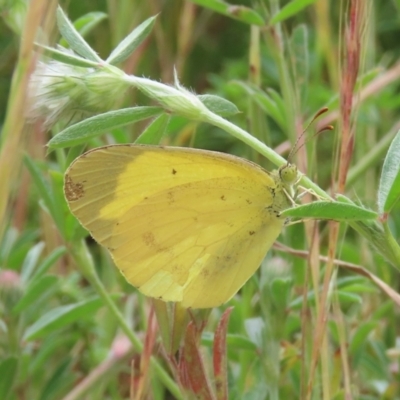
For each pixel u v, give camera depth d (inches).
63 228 6.8
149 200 6.3
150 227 6.4
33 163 6.7
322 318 6.4
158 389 7.2
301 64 7.5
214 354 5.9
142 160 6.2
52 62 6.2
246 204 6.5
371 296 7.7
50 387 7.3
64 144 6.1
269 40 7.2
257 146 6.1
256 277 6.9
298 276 7.2
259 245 6.6
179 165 6.3
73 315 7.0
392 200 5.8
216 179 6.4
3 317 7.1
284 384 7.2
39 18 5.6
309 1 7.1
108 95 6.1
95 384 7.4
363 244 7.8
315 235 6.6
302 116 7.4
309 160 7.1
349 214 5.7
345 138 6.3
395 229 7.8
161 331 6.1
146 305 7.7
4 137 5.6
